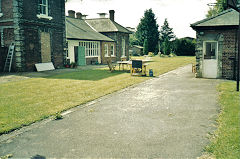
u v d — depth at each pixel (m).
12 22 15.60
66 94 8.68
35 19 16.78
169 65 22.75
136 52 59.09
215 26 12.24
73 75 14.62
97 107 6.92
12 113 6.19
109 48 30.14
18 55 15.61
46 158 3.78
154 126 5.19
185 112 6.25
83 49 24.44
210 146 4.01
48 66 17.92
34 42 16.81
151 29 62.50
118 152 3.94
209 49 13.08
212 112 6.17
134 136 4.62
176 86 10.45
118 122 5.50
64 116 6.04
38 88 9.93
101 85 10.70
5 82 11.61
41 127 5.22
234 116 5.51
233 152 3.71
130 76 14.18
